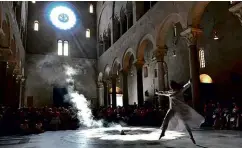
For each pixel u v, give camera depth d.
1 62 18.64
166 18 20.23
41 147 8.19
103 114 22.53
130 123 21.23
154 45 22.12
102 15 41.09
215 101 22.81
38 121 16.78
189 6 17.05
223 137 9.62
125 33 29.58
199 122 7.08
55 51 40.72
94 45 43.66
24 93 36.59
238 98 21.31
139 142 8.52
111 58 34.47
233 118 13.53
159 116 18.73
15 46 22.34
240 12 12.51
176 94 7.43
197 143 7.86
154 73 33.47
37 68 38.97
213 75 24.25
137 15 26.83
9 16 17.84
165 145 7.58
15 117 15.73
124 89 29.25
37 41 39.94
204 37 25.64
